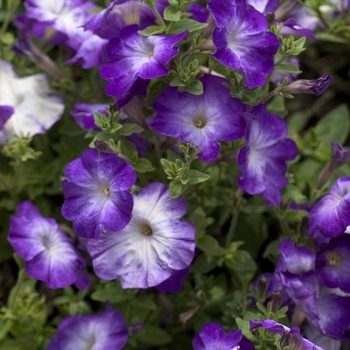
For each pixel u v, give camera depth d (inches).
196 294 33.0
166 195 30.3
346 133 37.6
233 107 30.4
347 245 30.5
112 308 32.9
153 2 30.4
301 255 31.0
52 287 31.1
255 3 32.3
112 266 30.3
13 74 35.4
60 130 35.2
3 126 33.7
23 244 31.2
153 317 33.7
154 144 31.5
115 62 30.7
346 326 30.6
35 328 33.2
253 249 35.1
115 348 31.4
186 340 34.1
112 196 29.5
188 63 31.0
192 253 30.0
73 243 32.1
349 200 29.9
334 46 41.6
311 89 30.3
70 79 36.9
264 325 28.4
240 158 30.1
